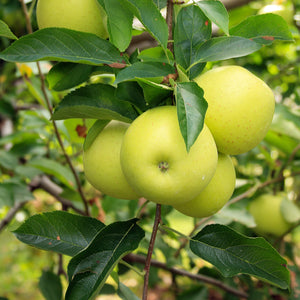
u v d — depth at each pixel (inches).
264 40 16.3
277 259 15.4
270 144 29.0
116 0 14.3
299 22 33.0
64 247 16.1
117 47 14.6
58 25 16.1
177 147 13.3
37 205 43.8
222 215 26.0
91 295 13.5
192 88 13.1
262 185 29.0
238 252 15.9
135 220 15.8
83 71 16.8
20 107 38.3
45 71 27.5
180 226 31.2
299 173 29.0
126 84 15.7
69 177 27.7
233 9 30.2
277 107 28.4
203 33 16.1
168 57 14.7
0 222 31.0
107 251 15.0
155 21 14.1
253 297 28.7
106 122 16.3
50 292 23.9
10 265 72.3
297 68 35.6
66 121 22.8
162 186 13.5
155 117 13.8
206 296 30.4
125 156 13.9
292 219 28.3
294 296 27.4
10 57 13.9
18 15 31.5
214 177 15.7
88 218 16.5
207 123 14.8
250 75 15.2
